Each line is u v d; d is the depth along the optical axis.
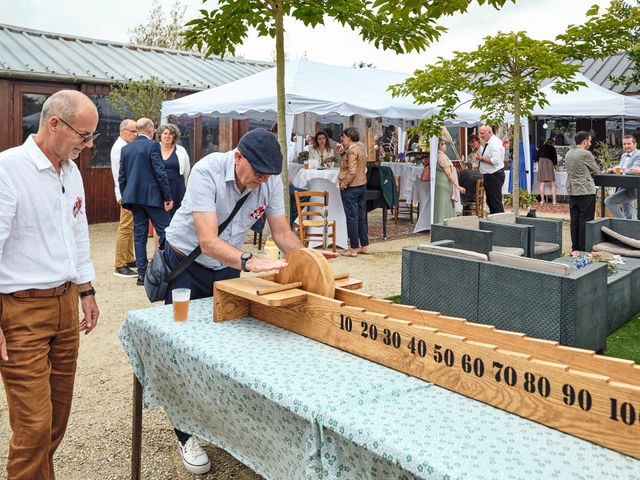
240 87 8.88
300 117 12.66
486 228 6.07
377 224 11.49
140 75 11.92
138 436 2.49
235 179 2.32
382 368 1.67
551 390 1.29
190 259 2.48
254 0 4.82
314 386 1.54
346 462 1.44
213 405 1.96
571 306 3.61
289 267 2.12
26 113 10.38
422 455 1.17
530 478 1.08
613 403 1.18
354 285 2.18
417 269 4.59
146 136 5.98
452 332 1.73
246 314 2.24
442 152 9.27
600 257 4.97
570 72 7.01
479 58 7.25
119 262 6.79
